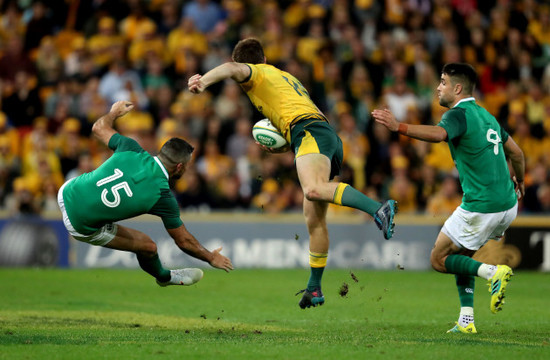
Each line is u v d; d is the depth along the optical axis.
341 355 18.28
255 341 20.81
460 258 22.42
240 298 33.62
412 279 42.47
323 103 57.00
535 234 47.75
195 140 52.50
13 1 62.91
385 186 51.97
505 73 64.69
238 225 47.47
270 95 22.52
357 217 47.94
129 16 62.12
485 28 67.50
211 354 18.44
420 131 21.14
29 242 46.12
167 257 46.38
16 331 22.47
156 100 54.94
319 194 20.72
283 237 47.75
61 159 51.72
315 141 21.66
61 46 61.62
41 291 34.81
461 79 22.91
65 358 17.78
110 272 44.12
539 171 51.97
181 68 57.81
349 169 51.41
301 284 39.31
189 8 62.31
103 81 56.16
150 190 22.27
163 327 24.44
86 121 54.44
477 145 22.30
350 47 61.12
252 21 61.78
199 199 48.62
